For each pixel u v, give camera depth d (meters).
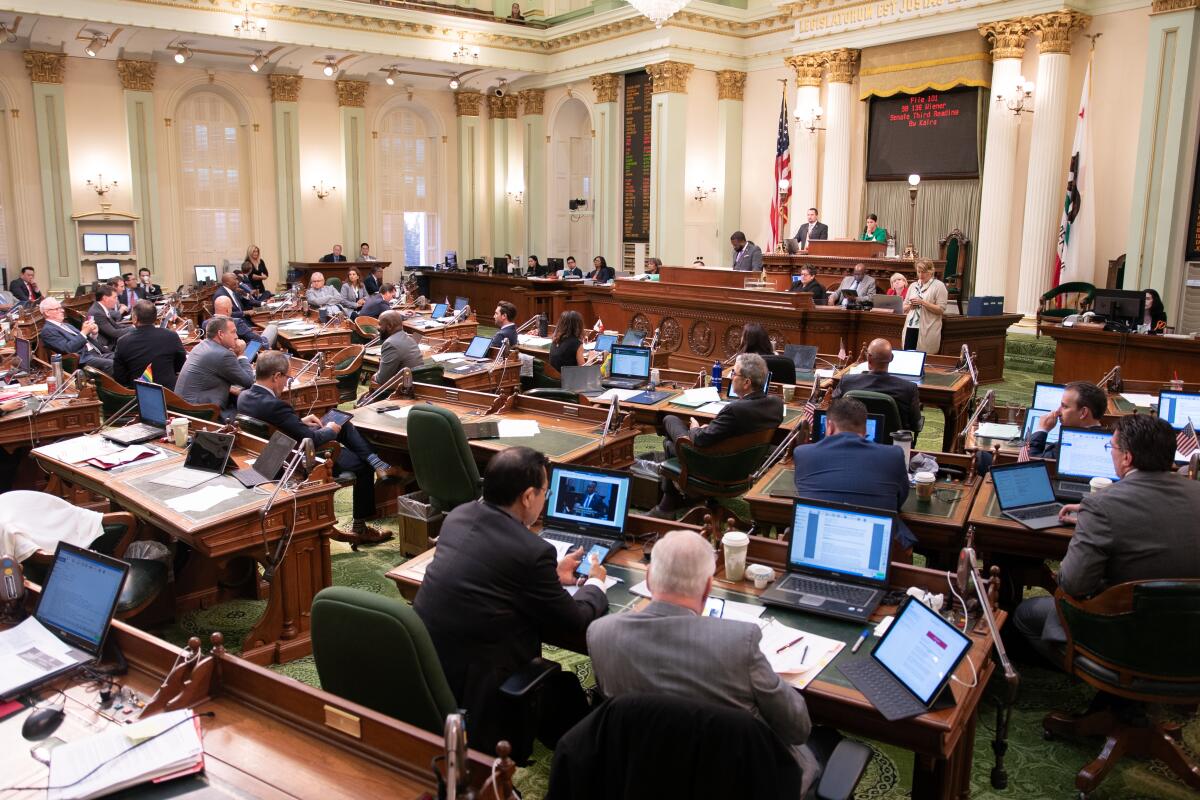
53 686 2.55
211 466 4.39
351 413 5.86
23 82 15.14
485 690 2.78
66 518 3.63
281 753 2.22
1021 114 12.46
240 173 17.59
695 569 2.33
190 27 14.23
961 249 13.45
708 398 6.21
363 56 16.47
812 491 3.85
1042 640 3.40
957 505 4.00
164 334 7.17
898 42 13.81
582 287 13.91
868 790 3.14
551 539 3.56
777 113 16.19
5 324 11.22
